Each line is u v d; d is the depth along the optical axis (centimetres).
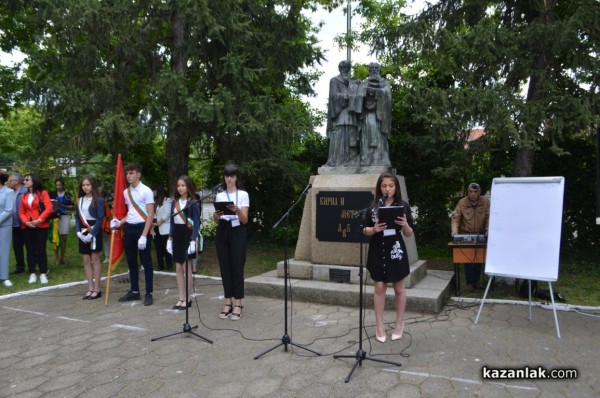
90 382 362
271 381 357
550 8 720
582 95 694
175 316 543
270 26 958
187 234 569
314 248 640
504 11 796
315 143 1164
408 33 788
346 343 436
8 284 712
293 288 602
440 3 820
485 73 704
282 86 1074
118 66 902
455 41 670
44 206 752
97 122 841
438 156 932
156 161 1179
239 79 863
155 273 821
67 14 791
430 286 589
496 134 698
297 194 1189
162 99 814
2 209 715
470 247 610
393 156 1048
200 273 823
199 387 350
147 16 908
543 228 487
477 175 975
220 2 814
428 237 1064
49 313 565
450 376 359
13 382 365
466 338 446
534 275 479
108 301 621
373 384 348
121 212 618
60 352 429
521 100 675
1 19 1105
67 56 845
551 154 897
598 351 410
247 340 452
